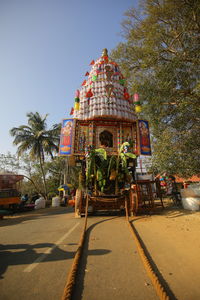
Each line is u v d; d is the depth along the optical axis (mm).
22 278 2746
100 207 9477
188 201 9688
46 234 5562
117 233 5492
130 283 2604
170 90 8891
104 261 3393
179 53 8922
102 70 11078
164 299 2098
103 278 2756
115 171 9094
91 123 10258
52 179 34062
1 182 15461
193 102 7891
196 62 8203
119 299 2215
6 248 4215
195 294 2303
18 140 25922
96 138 10133
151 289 2441
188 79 8484
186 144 8617
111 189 9492
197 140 8734
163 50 9820
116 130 10398
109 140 10688
